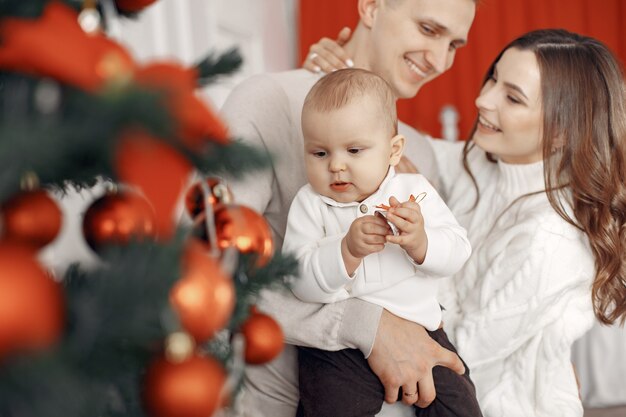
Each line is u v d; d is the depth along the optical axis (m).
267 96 1.24
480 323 1.28
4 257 0.41
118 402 0.54
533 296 1.26
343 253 1.04
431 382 1.09
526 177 1.40
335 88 1.09
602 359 2.56
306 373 1.13
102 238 0.57
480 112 1.40
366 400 1.09
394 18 1.34
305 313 1.10
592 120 1.34
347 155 1.09
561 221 1.30
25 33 0.45
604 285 1.32
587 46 1.38
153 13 2.00
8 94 0.47
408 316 1.13
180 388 0.49
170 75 0.51
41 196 0.51
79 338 0.43
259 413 1.19
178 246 0.49
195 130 0.50
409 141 1.50
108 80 0.44
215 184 0.70
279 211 1.24
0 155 0.38
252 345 0.67
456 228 1.15
